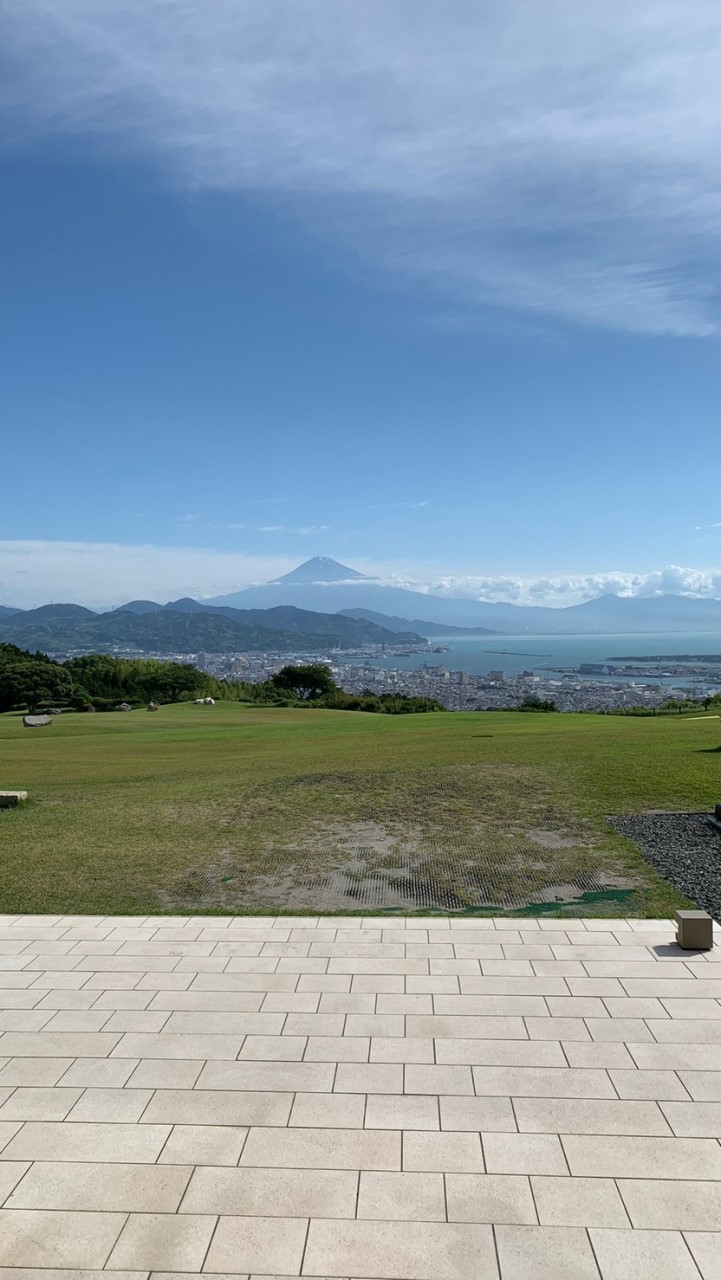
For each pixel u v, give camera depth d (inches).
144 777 659.4
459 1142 167.3
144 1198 151.8
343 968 255.6
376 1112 178.1
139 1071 196.7
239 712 1920.5
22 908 317.4
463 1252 137.2
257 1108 180.2
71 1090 188.7
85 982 248.5
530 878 343.9
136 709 2171.5
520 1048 205.0
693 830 408.2
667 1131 170.2
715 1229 142.0
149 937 284.2
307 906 316.5
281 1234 141.9
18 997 238.8
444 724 1258.6
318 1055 202.8
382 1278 132.1
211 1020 222.4
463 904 314.7
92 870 365.7
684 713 1496.1
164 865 372.8
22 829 443.5
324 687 3006.9
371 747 855.1
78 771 723.4
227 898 327.0
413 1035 212.5
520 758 661.9
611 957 261.3
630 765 594.6
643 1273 132.3
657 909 304.0
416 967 255.3
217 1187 154.4
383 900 321.1
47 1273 133.6
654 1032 212.5
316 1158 162.7
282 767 681.6
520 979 245.8
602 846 386.0
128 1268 134.6
